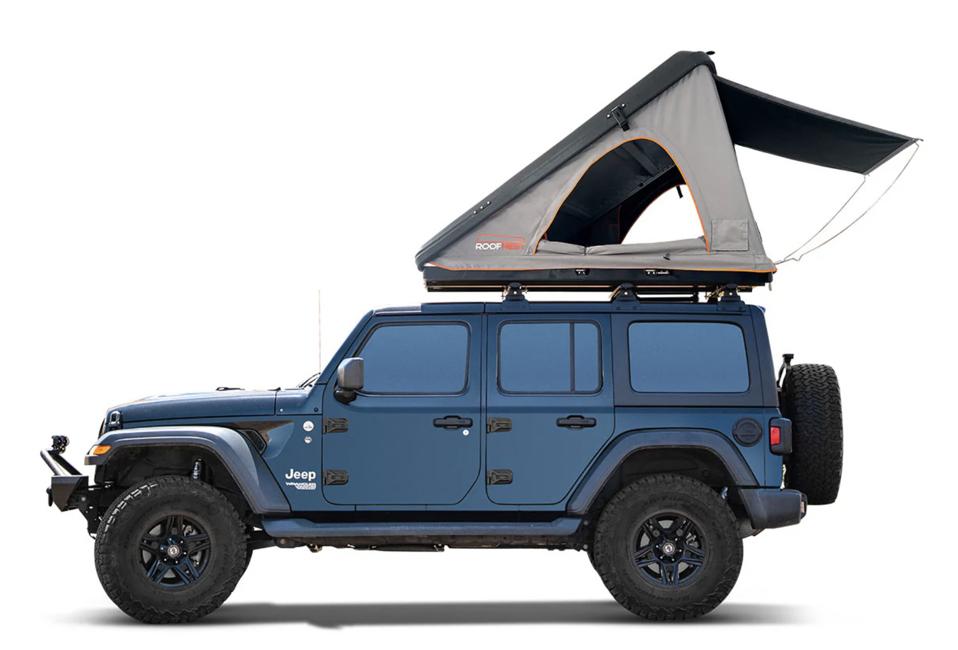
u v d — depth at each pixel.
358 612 9.68
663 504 9.03
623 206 10.93
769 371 9.23
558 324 9.32
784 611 9.59
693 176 9.19
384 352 9.32
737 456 9.10
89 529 9.54
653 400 9.17
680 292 9.80
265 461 9.22
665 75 9.23
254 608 9.87
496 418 9.17
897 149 9.80
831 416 9.31
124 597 9.02
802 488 9.41
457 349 9.30
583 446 9.14
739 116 9.98
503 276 9.35
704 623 9.10
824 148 10.16
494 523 9.14
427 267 9.37
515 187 9.30
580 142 9.27
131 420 9.33
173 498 9.06
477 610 9.78
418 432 9.18
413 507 9.16
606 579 9.05
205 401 9.35
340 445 9.20
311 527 9.11
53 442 9.59
